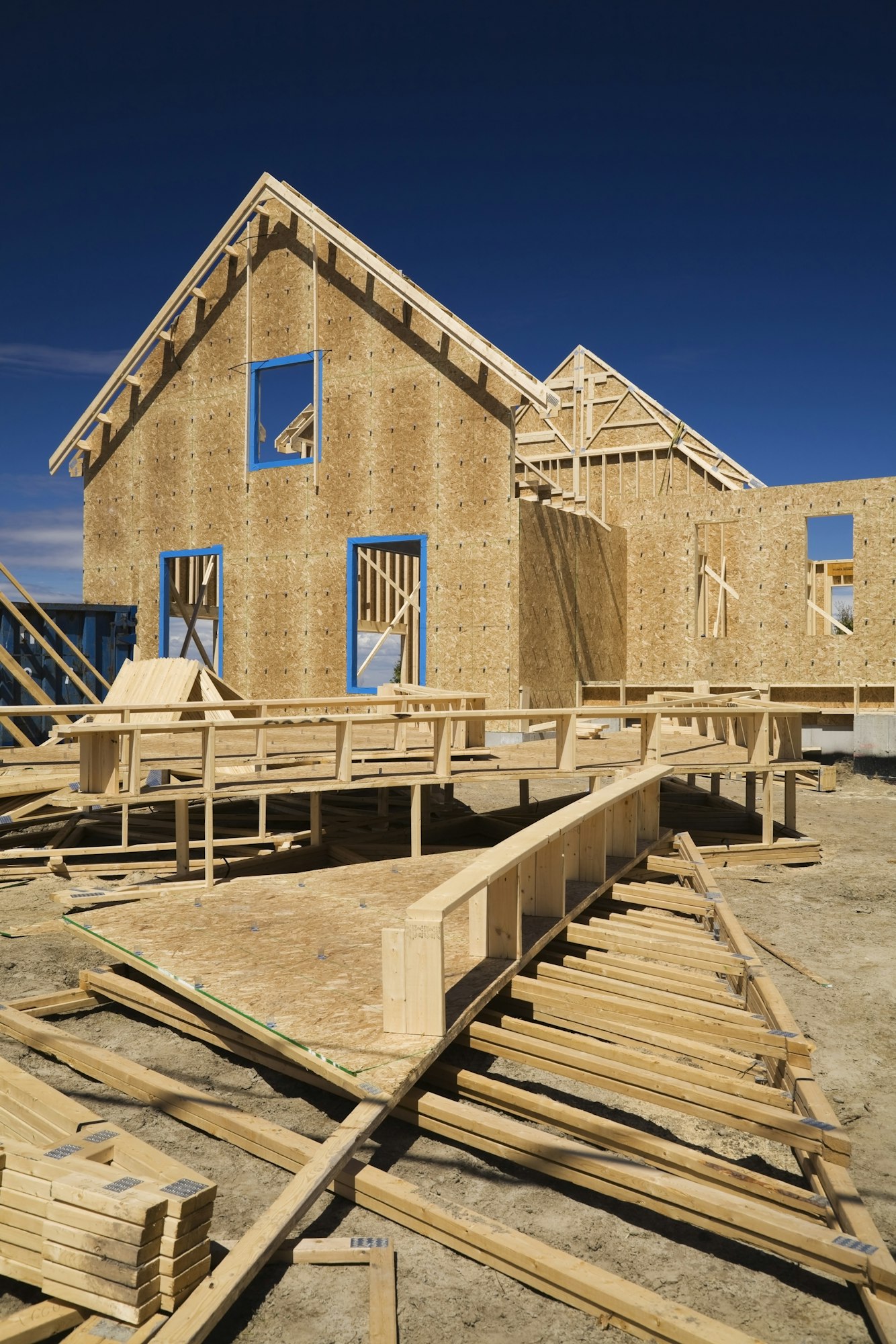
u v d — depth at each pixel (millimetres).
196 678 14070
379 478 19719
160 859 10281
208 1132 4656
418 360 19266
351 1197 4055
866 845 11820
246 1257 3348
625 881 9211
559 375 30828
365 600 26266
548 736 19062
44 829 11000
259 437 21281
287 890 7711
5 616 18703
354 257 19344
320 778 9375
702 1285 3633
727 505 22641
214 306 21562
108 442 23000
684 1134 4805
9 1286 3496
